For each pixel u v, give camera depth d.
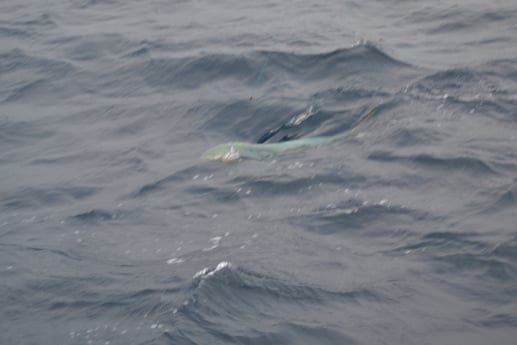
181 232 13.68
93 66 21.22
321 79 18.84
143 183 15.53
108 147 17.25
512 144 15.39
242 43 21.12
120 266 12.75
